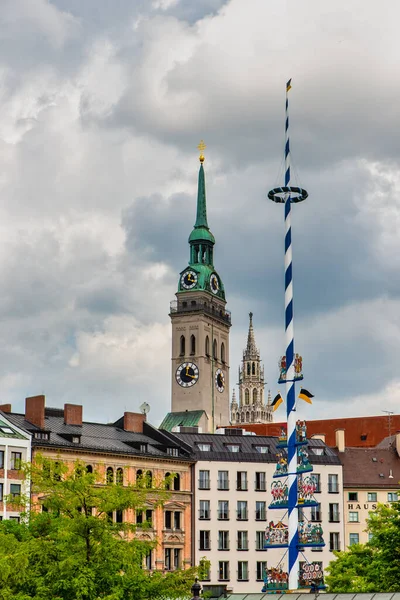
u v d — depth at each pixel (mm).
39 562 96938
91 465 179500
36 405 179500
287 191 112500
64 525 98250
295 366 107062
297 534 104562
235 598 98438
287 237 110938
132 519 180250
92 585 93750
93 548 97250
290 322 108375
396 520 126375
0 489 163375
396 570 123625
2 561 92562
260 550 198625
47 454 172750
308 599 92562
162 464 191500
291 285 109312
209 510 195750
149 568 182750
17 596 92750
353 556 156000
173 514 191000
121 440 190500
